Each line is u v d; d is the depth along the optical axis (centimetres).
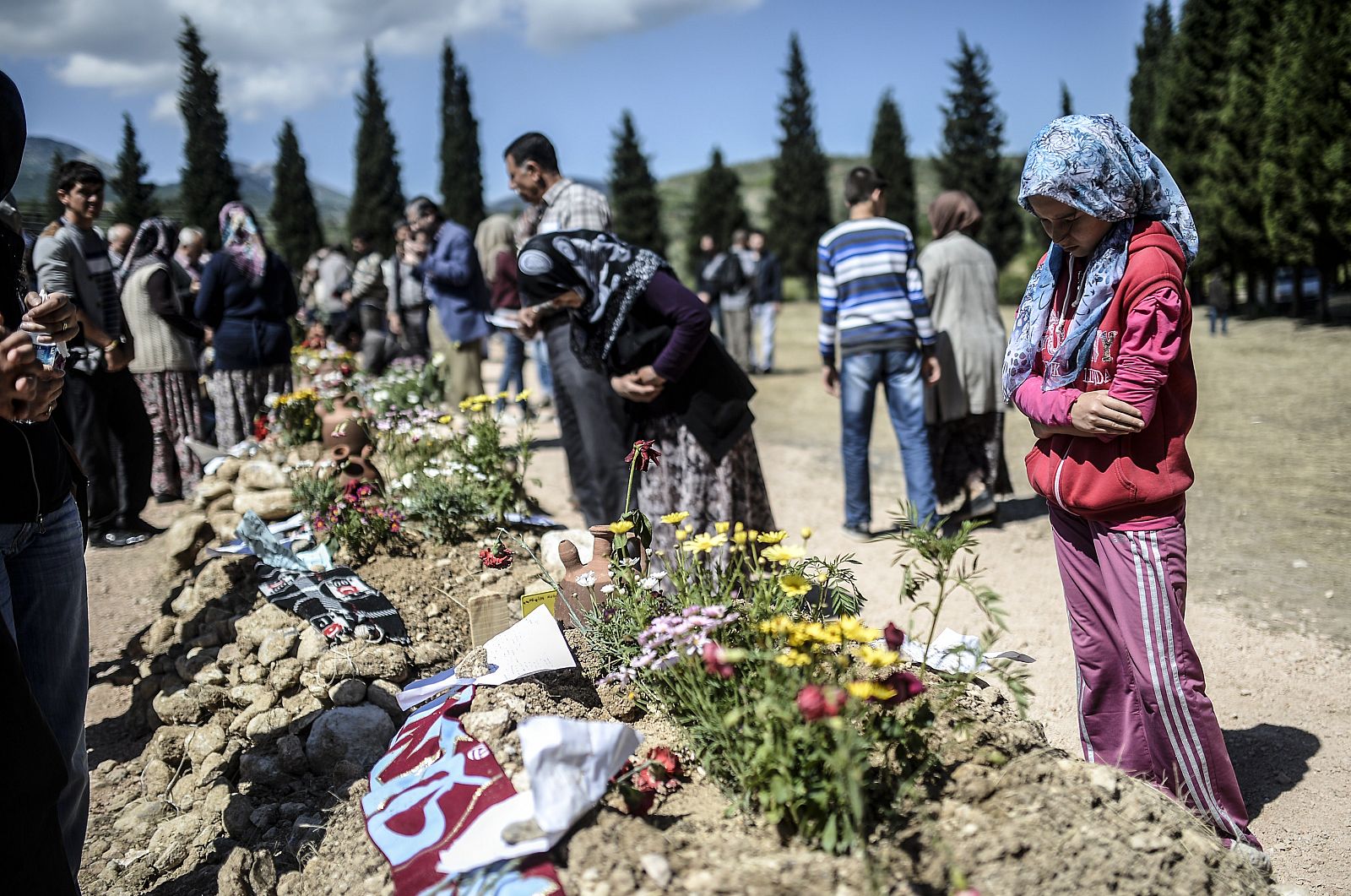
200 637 430
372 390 835
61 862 232
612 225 527
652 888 204
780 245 5016
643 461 348
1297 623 458
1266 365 1406
